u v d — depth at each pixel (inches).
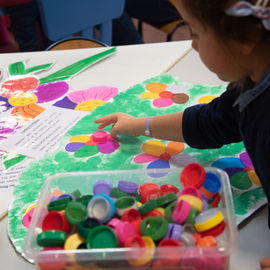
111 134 32.7
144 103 37.4
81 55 48.6
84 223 19.9
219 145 29.7
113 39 88.0
